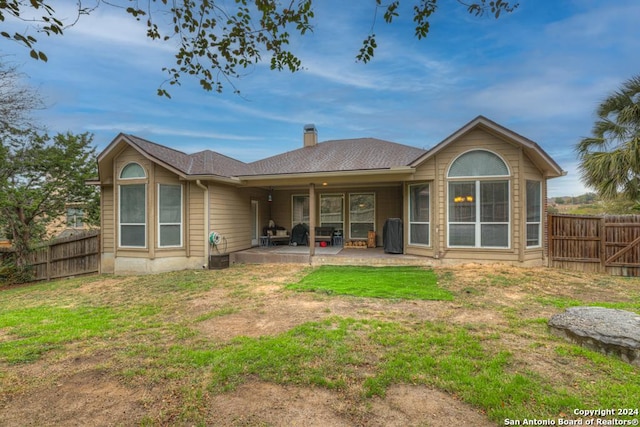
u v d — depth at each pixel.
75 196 13.60
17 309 5.80
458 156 8.61
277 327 4.30
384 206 12.48
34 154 11.95
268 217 13.60
